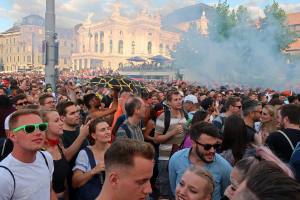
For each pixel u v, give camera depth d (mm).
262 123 5453
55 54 10969
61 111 4707
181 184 2389
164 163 5648
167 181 5590
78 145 4090
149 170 1769
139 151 1753
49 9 10766
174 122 5930
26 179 2855
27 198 2844
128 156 1730
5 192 2752
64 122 4723
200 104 8820
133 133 5191
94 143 4184
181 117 6164
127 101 5355
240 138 3932
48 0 10742
